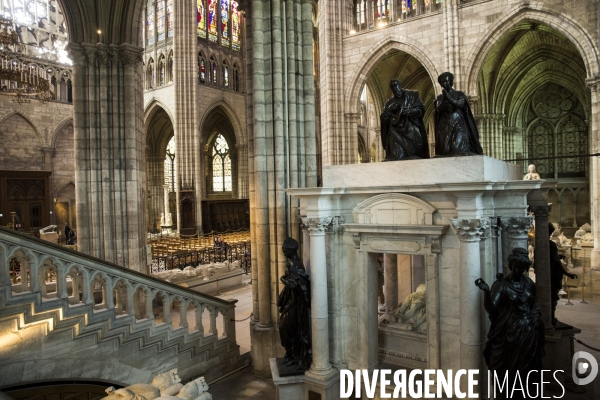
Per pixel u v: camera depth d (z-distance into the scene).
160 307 13.92
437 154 6.54
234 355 9.80
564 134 32.75
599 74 19.23
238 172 41.59
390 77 31.84
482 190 5.46
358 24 27.86
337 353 7.37
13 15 31.16
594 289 15.68
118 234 13.42
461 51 23.23
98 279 7.74
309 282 7.43
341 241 7.31
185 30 33.34
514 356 5.34
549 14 20.61
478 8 22.64
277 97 9.35
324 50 27.69
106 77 13.31
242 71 40.00
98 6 13.03
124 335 7.74
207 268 16.62
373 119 45.94
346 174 7.13
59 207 34.38
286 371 7.40
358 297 7.10
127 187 13.58
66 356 6.92
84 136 13.28
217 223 37.50
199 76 35.75
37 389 6.62
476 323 5.73
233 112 38.78
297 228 9.42
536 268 7.61
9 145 31.17
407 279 10.59
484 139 29.05
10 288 6.32
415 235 6.46
